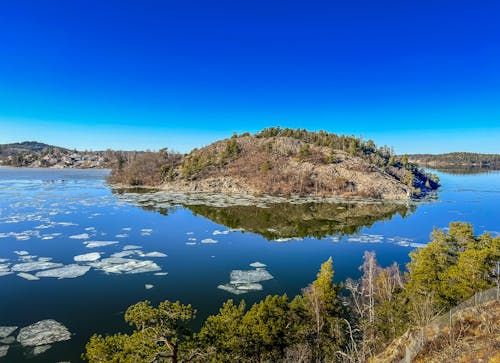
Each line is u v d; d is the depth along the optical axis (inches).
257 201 3821.4
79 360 904.9
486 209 3442.4
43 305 1226.0
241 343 762.2
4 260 1700.3
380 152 6643.7
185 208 3346.5
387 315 916.6
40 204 3405.5
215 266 1685.5
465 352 517.0
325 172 4825.3
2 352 935.0
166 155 6486.2
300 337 823.7
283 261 1780.3
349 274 1578.5
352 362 677.3
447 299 876.0
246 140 6274.6
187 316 669.3
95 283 1435.8
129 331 1060.5
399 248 2037.4
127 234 2299.5
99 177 7081.7
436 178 6008.9
